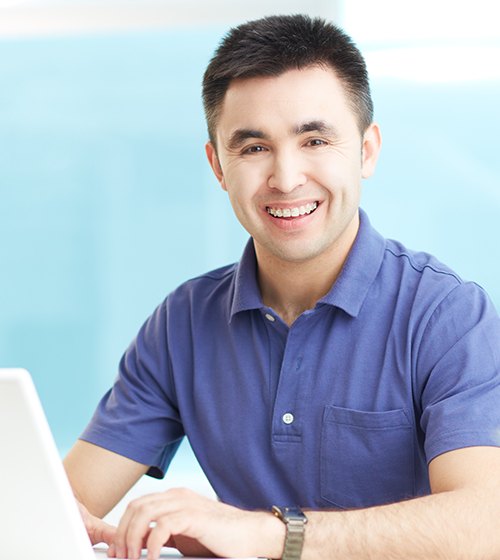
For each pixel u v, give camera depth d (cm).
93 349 471
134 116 469
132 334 470
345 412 191
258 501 199
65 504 129
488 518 160
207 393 205
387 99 442
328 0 442
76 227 471
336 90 188
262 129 185
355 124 192
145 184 469
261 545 153
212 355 208
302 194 187
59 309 471
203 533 150
